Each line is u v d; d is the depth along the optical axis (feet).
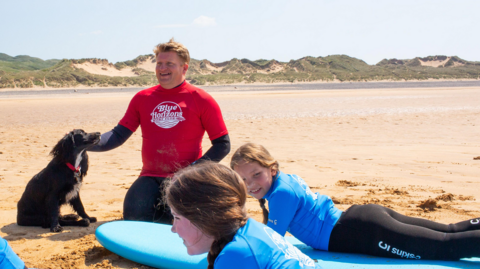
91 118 56.90
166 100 13.70
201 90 13.89
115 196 18.56
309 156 28.25
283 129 43.80
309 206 9.91
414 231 9.21
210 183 4.85
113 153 30.53
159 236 11.60
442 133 39.06
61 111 69.77
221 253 4.99
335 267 8.96
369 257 9.63
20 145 34.37
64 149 14.16
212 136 13.76
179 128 13.52
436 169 23.32
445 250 9.02
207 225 4.85
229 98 113.80
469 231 8.98
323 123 49.16
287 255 5.28
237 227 5.10
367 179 21.17
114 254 11.75
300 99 104.32
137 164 26.30
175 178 5.12
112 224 12.55
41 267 10.74
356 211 9.88
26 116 61.00
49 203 14.33
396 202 16.63
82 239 13.14
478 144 32.09
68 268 10.73
